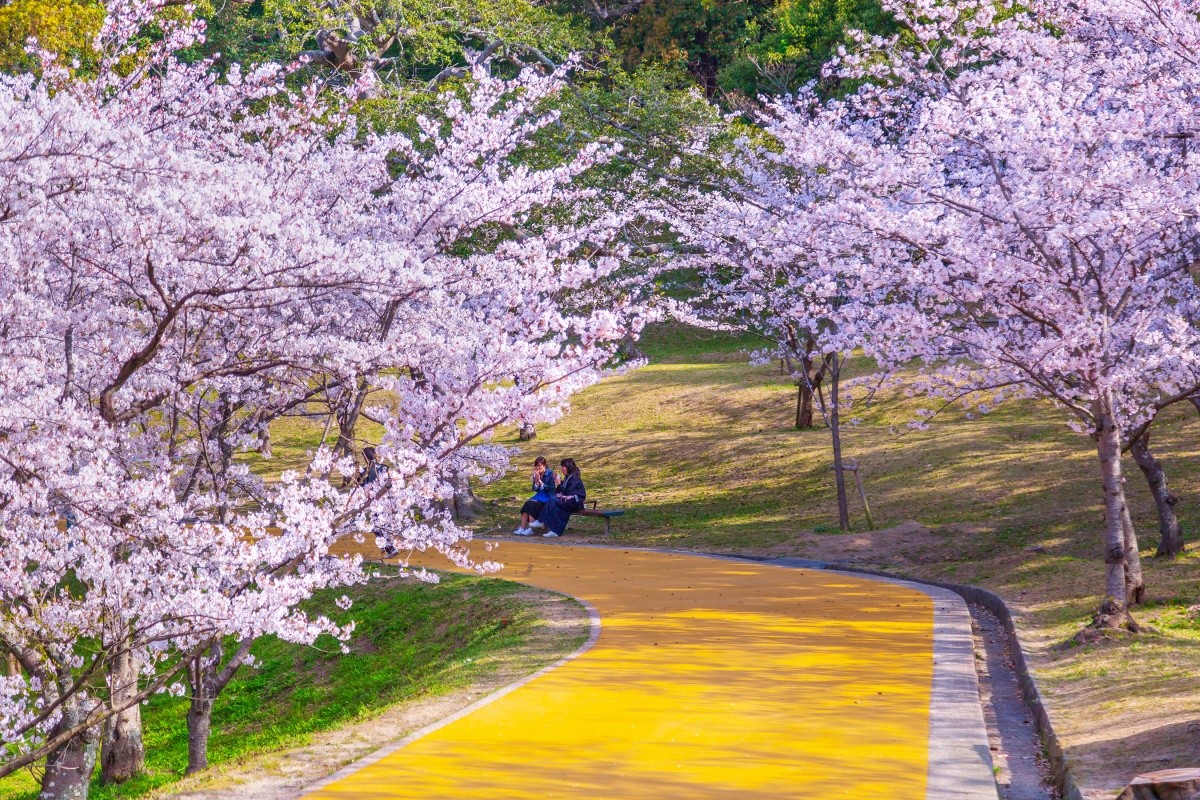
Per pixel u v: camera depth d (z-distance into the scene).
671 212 26.86
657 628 12.27
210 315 10.43
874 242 12.88
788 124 15.62
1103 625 11.91
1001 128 12.34
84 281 9.87
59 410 8.69
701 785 6.25
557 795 6.00
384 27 35.72
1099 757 7.14
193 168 8.99
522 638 12.04
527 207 12.99
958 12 15.29
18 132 8.47
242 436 12.16
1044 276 12.08
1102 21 14.84
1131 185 11.55
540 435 35.16
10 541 9.31
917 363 34.84
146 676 12.67
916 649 10.97
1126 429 15.26
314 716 14.05
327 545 9.90
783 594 15.15
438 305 10.93
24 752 10.59
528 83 13.62
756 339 43.34
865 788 6.23
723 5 50.84
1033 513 21.02
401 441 10.54
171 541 9.40
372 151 13.58
